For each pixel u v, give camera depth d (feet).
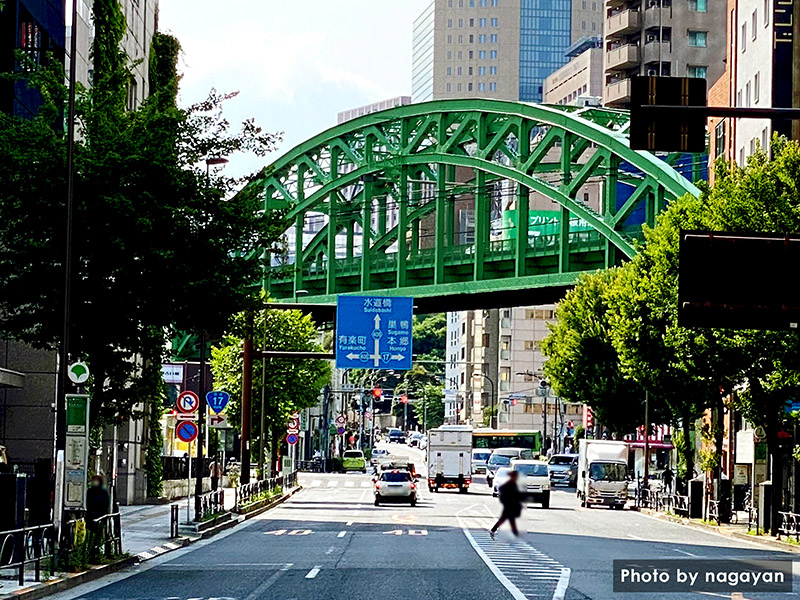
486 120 254.68
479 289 250.98
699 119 53.72
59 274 94.94
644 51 399.44
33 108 134.00
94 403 99.55
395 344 188.44
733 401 162.40
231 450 309.22
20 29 127.24
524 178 240.73
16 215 94.63
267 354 188.24
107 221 93.30
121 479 171.63
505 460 317.63
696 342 141.18
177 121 99.14
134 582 76.48
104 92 101.24
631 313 176.35
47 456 131.23
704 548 113.70
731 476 191.72
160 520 139.23
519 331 502.38
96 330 96.73
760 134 207.41
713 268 97.96
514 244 263.29
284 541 115.85
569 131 231.91
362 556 97.35
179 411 132.87
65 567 78.28
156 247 94.32
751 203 135.74
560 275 235.61
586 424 347.97
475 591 68.95
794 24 201.87
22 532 68.39
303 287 308.40
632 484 282.56
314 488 271.49
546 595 66.49
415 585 72.84
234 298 99.04
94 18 150.20
